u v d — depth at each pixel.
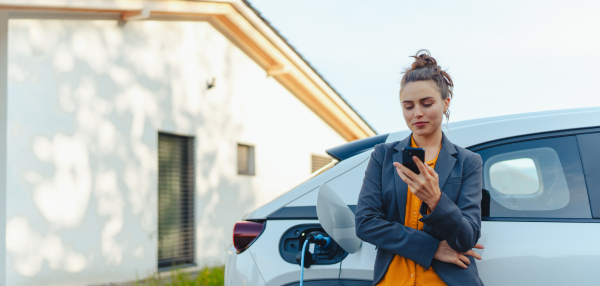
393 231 1.73
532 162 2.17
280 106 11.39
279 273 2.18
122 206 7.44
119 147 7.47
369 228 1.76
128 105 7.66
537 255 1.94
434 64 1.79
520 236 1.99
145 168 7.86
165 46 8.40
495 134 2.21
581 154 2.13
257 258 2.24
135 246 7.59
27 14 6.39
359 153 2.37
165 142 8.54
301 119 12.20
